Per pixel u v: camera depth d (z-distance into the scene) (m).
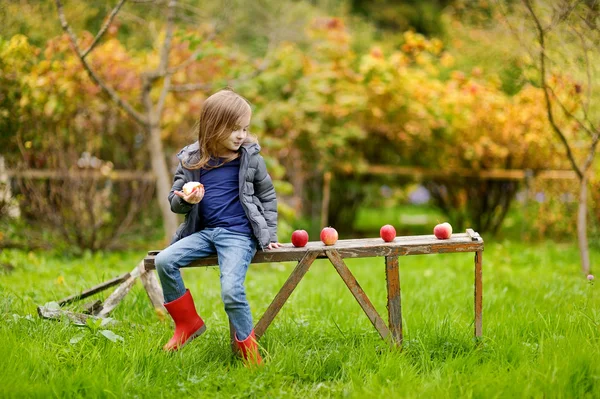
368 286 6.66
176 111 8.94
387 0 17.91
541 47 6.39
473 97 9.75
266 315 4.11
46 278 6.65
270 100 10.22
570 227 9.60
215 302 5.77
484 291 5.96
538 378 3.61
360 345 4.30
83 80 8.04
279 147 9.38
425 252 4.18
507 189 10.80
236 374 3.82
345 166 10.36
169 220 7.89
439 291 6.09
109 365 3.83
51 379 3.60
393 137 10.86
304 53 10.96
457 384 3.60
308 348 4.40
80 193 8.48
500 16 7.53
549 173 10.09
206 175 4.12
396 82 10.04
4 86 7.91
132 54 9.42
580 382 3.64
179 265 4.02
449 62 10.38
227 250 3.97
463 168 10.74
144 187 9.03
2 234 8.11
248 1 10.30
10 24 8.26
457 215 11.52
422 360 3.97
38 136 8.26
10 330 4.24
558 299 5.54
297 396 3.64
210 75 9.35
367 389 3.57
